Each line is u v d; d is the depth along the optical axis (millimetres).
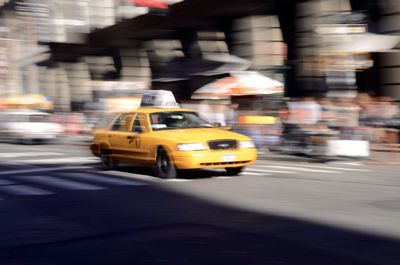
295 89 28109
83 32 50344
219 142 11883
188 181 11750
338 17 23375
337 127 17375
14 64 61312
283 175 12742
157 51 42875
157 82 38656
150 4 34969
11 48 61094
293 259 5703
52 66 57750
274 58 30641
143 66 47844
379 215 7805
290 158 17234
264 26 30953
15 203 9352
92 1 50812
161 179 12148
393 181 11539
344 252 5922
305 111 18547
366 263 5527
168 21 36688
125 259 5832
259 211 8227
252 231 6957
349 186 10766
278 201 9062
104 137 14188
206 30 36469
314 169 14117
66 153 20453
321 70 23797
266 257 5797
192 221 7641
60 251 6199
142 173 13414
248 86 21656
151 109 13336
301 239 6504
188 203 9062
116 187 11070
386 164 15312
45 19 52188
